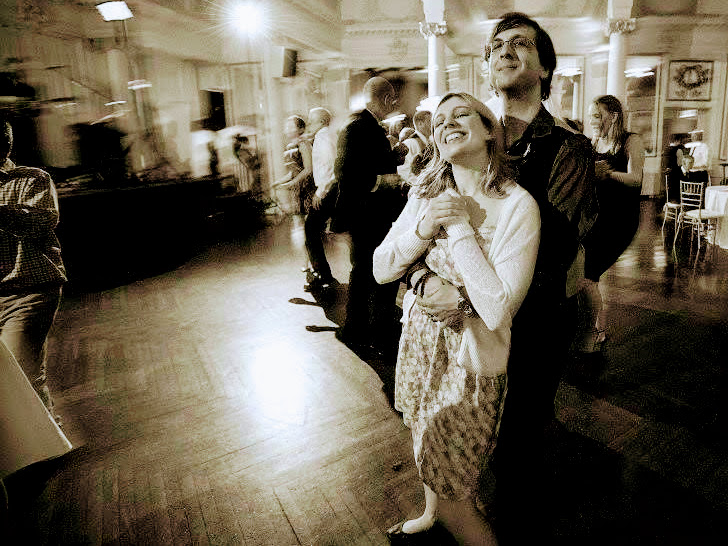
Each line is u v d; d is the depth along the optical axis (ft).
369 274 10.79
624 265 17.66
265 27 30.22
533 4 32.17
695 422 7.84
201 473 7.07
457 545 5.51
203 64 33.91
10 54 24.67
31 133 26.12
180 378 10.02
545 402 4.99
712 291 14.33
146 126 29.84
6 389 5.12
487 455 4.34
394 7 36.96
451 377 4.28
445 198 3.90
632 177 7.84
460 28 30.76
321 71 40.32
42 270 7.33
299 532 5.92
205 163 33.30
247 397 9.18
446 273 4.16
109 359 11.02
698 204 20.66
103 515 6.31
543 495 6.34
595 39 34.63
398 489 6.59
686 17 33.83
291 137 17.01
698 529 5.71
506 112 4.98
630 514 5.98
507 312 3.69
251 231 26.35
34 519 6.26
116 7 21.48
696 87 36.52
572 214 4.77
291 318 13.28
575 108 36.73
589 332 10.23
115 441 7.91
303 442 7.72
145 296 15.67
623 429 7.74
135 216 20.63
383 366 10.23
